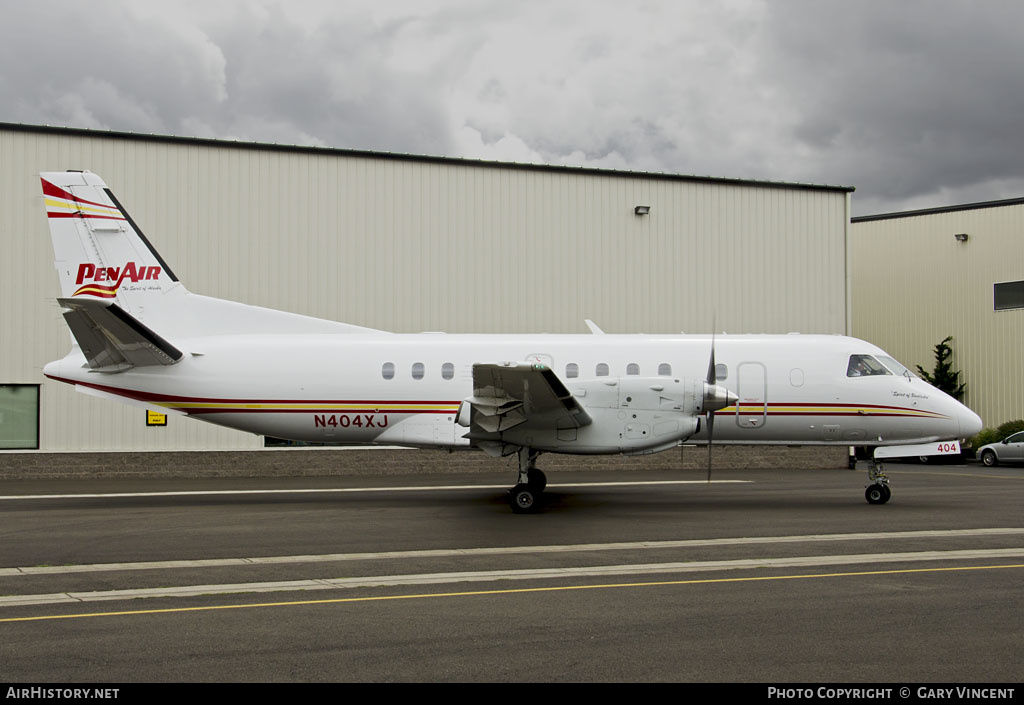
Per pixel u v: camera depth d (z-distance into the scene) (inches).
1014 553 418.6
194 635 264.7
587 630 271.6
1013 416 1477.6
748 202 1058.1
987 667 234.2
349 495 687.7
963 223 1565.0
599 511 581.3
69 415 845.2
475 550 425.7
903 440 649.0
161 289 658.2
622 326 1010.1
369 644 255.6
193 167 888.3
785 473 952.9
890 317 1668.3
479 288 967.0
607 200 1009.5
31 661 237.8
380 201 939.3
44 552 416.2
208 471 876.6
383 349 658.8
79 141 856.3
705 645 255.0
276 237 909.2
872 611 296.5
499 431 569.9
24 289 837.8
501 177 976.3
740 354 660.1
